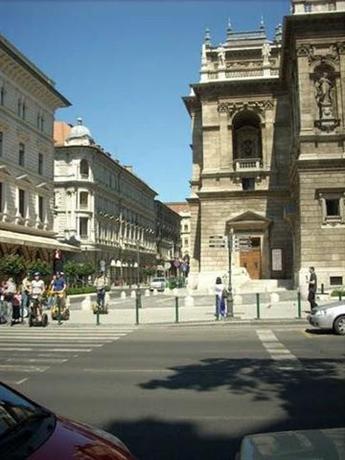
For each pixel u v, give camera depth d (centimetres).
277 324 2222
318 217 3803
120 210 9569
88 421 787
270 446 374
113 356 1415
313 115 3856
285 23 3909
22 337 1886
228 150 5191
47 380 1098
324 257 3775
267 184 5134
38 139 5238
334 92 3881
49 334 1991
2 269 3800
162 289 5938
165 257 13675
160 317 2633
